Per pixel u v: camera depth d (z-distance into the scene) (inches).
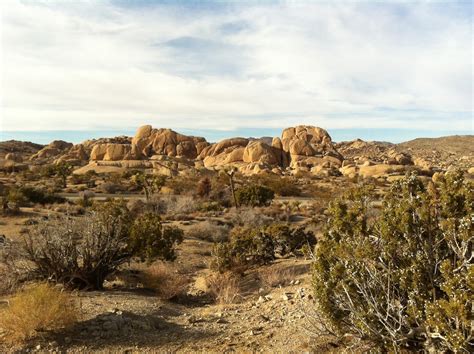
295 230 585.9
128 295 380.2
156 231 468.4
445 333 160.7
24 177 2957.7
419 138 7524.6
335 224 229.0
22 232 748.6
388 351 185.6
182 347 243.9
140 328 277.0
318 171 3521.2
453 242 184.5
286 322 275.9
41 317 243.1
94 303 329.4
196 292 427.2
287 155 4244.6
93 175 3065.9
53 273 388.2
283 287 396.5
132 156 4156.0
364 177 2898.6
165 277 434.9
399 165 3486.7
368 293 192.9
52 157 5251.0
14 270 379.6
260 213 1175.6
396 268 194.2
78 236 438.6
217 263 483.8
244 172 3523.6
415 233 193.0
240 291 418.9
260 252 522.3
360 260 199.2
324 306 206.5
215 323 299.0
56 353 220.7
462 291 154.5
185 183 2165.4
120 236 449.4
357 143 6983.3
